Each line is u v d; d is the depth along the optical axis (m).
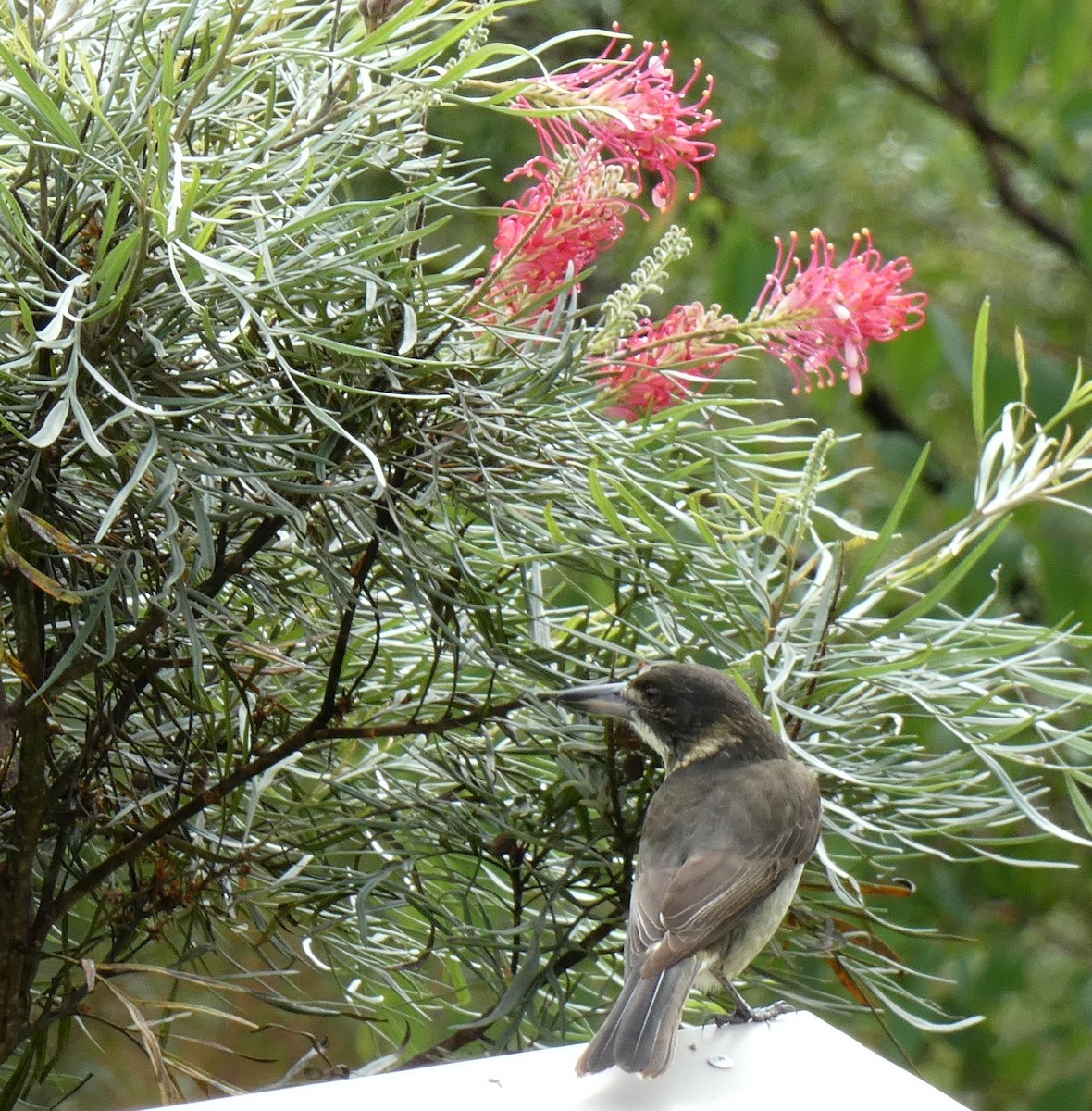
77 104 3.88
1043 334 13.36
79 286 3.80
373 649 4.79
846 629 4.91
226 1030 7.66
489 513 4.49
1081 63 11.80
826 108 13.16
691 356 4.65
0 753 4.08
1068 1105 10.65
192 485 3.89
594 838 4.75
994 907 11.42
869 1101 3.91
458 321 4.20
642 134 4.31
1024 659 4.88
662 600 4.85
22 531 4.05
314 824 4.77
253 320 4.00
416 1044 5.31
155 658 4.50
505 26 10.51
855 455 11.84
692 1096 3.91
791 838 5.10
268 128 4.03
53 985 4.39
